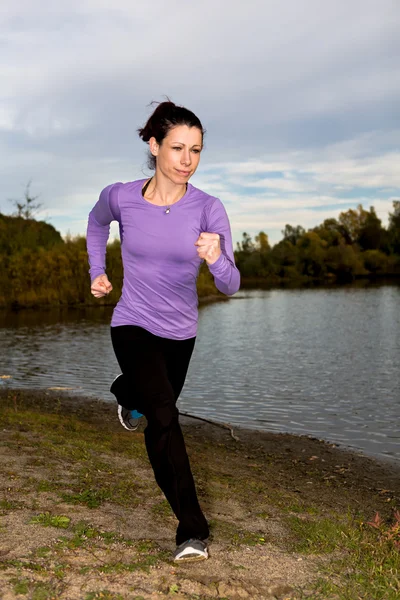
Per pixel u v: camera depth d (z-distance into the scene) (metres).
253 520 4.11
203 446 8.08
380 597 2.96
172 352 3.21
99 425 9.13
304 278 88.75
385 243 109.88
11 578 2.79
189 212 3.02
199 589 2.86
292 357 16.94
